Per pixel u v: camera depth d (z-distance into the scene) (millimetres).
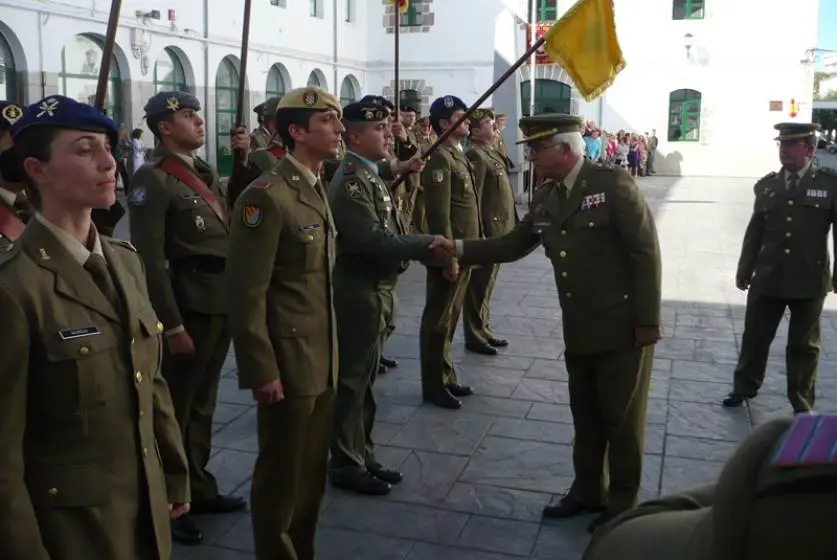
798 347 5215
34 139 1970
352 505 4023
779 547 881
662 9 27234
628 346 3557
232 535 3756
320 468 3324
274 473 3166
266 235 3000
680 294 8930
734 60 26969
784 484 898
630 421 3623
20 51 13656
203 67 18031
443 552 3598
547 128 3547
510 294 8844
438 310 5324
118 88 16094
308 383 3125
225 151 19234
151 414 2158
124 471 2064
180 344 3641
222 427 5023
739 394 5410
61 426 1970
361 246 3875
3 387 1852
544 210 3713
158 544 2162
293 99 3129
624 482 3676
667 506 1220
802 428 935
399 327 7484
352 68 23422
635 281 3504
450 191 5664
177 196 3746
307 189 3156
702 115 27453
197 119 3828
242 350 3012
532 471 4426
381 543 3672
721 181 25344
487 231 6320
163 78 17219
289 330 3094
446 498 4117
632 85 27781
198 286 3807
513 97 22891
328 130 3141
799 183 5066
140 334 2113
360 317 4047
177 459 2346
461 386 5625
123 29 15766
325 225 3195
